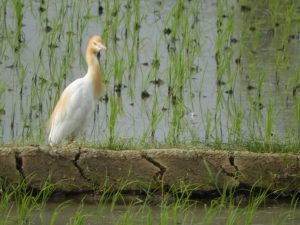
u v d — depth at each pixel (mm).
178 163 11078
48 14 20766
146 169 11055
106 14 19844
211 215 10367
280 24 21000
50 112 14977
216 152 11172
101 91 13633
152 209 10688
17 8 18672
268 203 11078
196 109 15445
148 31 19859
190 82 16750
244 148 11586
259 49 19078
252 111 15266
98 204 10836
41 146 11102
